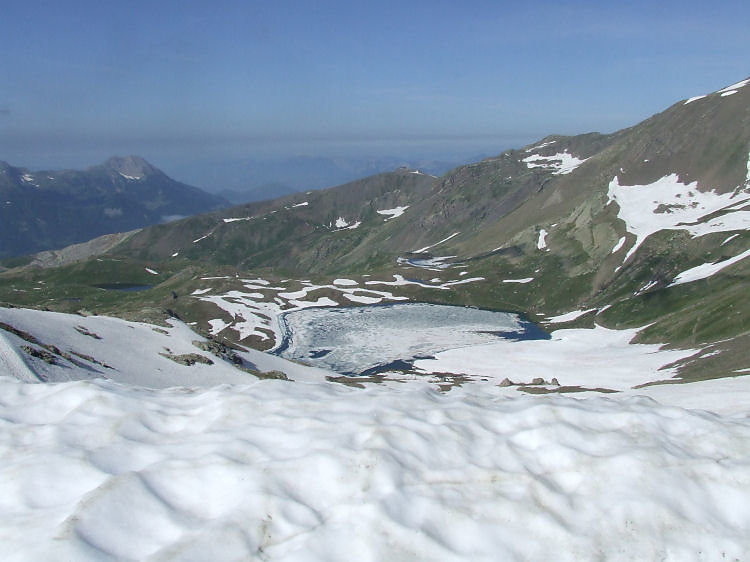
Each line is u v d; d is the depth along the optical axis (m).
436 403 13.92
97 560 7.90
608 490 10.12
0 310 44.19
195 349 58.66
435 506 9.47
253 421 12.47
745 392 39.44
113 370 41.81
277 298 158.12
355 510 9.17
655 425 12.48
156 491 9.55
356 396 14.23
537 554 8.80
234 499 9.48
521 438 11.91
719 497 10.10
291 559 8.19
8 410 13.57
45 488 9.73
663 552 8.98
